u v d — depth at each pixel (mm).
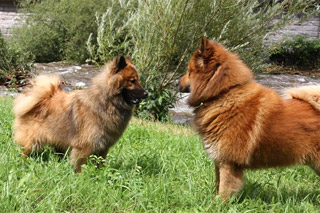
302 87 4191
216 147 4074
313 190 4824
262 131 3932
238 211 3840
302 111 3986
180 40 9312
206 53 4074
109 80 4684
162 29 9062
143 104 9781
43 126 4965
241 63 4191
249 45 9789
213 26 9133
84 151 4703
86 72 15648
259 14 9688
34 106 5027
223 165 4098
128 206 3820
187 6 8930
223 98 4016
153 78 9742
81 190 3889
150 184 4215
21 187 3775
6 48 13977
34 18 19328
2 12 21438
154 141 6426
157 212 3717
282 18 9547
